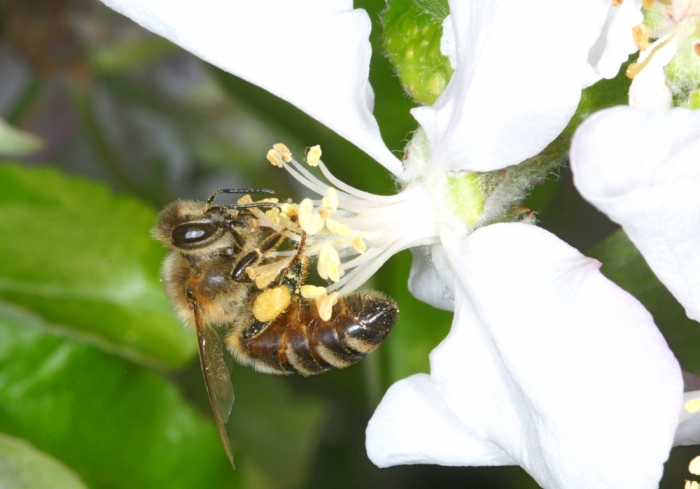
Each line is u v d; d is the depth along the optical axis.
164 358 0.15
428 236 0.13
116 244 0.15
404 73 0.13
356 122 0.13
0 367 0.15
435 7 0.13
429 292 0.14
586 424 0.12
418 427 0.13
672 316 0.13
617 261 0.13
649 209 0.11
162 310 0.15
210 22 0.13
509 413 0.13
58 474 0.15
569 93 0.12
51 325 0.15
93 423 0.15
